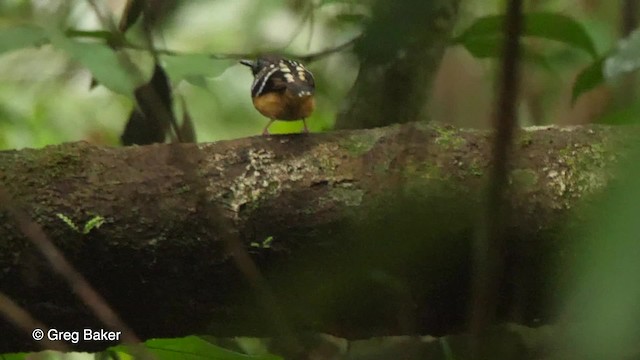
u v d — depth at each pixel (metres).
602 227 4.35
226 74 8.87
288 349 8.33
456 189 8.27
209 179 8.33
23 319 8.28
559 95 8.80
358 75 8.14
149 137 8.51
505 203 6.65
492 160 6.11
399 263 8.28
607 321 4.25
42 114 8.93
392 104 8.18
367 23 5.76
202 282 8.34
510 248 8.30
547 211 8.29
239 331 8.38
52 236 8.31
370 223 8.28
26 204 8.32
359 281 8.30
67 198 8.32
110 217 8.32
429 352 8.43
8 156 8.34
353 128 8.38
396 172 8.28
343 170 8.31
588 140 8.31
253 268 8.23
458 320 8.34
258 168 8.33
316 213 8.30
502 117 5.70
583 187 8.30
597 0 8.75
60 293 8.34
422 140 8.29
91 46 8.28
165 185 8.32
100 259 8.33
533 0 8.47
